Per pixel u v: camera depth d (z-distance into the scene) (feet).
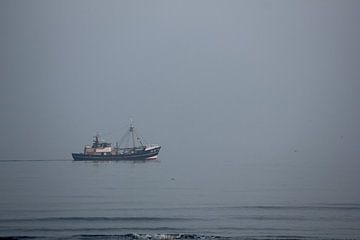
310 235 165.27
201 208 219.41
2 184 313.53
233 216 199.31
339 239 159.43
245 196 256.73
